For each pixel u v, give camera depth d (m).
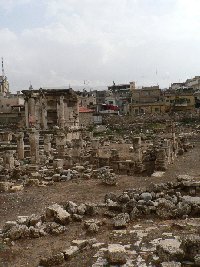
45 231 18.25
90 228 17.73
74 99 72.88
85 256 14.94
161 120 101.00
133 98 127.88
